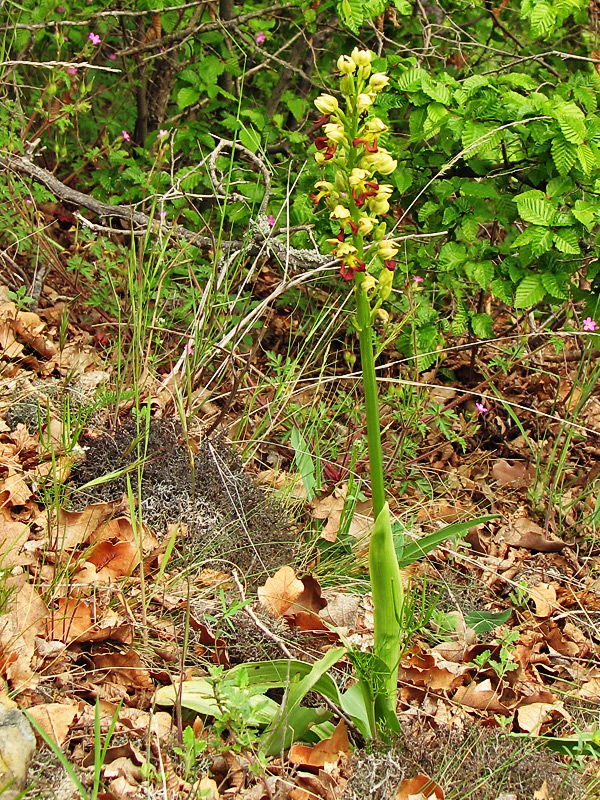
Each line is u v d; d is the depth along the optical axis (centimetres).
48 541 100
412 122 134
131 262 123
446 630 108
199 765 85
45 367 132
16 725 79
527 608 115
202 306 129
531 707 98
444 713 96
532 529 129
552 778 89
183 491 112
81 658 93
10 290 143
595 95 135
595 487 136
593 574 124
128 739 85
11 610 92
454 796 86
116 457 114
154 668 93
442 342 140
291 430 131
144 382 123
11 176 140
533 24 136
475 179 145
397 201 148
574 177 133
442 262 137
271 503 117
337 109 84
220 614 100
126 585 101
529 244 131
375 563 84
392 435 137
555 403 138
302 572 112
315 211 145
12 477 108
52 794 79
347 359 87
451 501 132
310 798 83
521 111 129
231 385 139
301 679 90
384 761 85
